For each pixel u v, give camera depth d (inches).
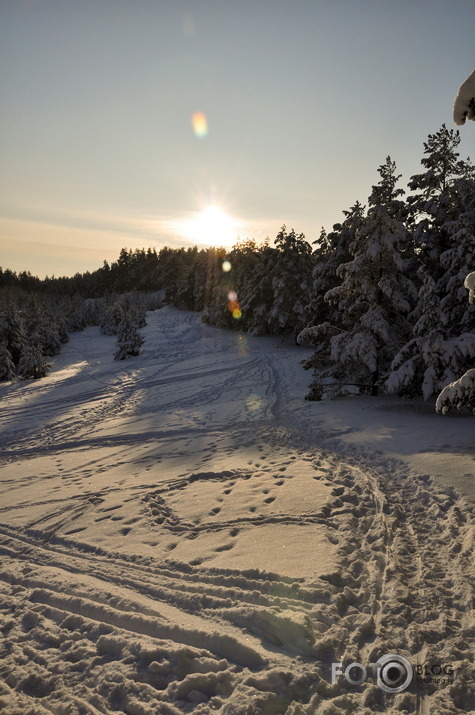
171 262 4274.1
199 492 355.9
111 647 166.4
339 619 177.5
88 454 564.1
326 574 205.6
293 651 161.8
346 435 494.3
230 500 327.6
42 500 371.9
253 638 167.8
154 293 5236.2
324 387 759.7
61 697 144.3
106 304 3595.0
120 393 1063.6
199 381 1127.0
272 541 250.2
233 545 250.4
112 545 266.2
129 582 218.8
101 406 928.9
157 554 247.6
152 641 166.6
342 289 705.0
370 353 661.9
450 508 278.8
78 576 229.8
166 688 145.7
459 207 671.8
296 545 242.2
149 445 578.2
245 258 2159.2
